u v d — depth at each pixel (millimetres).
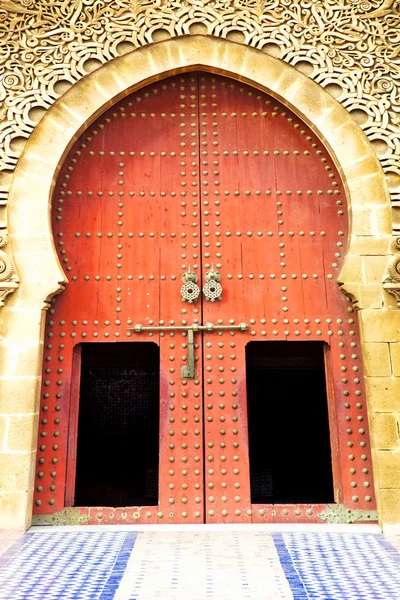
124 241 6227
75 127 6105
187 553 4715
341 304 6066
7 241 5699
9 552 4711
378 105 6145
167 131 6539
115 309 6047
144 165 6438
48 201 5898
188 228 6285
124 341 5977
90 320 6008
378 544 4941
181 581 4094
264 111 6598
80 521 5574
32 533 5234
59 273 5738
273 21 6344
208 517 5609
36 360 5555
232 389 5895
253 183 6410
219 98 6629
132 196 6348
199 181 6414
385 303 5738
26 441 5391
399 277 5703
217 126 6559
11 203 5828
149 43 6262
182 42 6344
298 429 9898
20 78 6102
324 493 7953
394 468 5395
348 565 4434
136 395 10828
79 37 6223
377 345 5656
